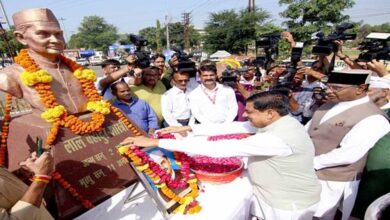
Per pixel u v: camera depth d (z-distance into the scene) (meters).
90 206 1.68
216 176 1.93
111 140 1.96
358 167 2.43
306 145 1.83
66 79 1.93
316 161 2.47
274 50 4.88
